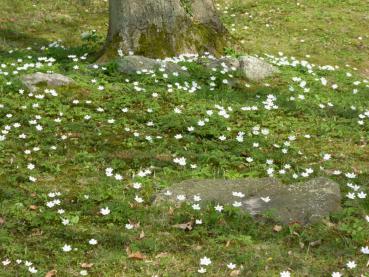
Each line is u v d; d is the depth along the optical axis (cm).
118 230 420
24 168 480
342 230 418
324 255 402
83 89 608
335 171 485
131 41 716
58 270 389
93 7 1127
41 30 974
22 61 704
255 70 684
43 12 1060
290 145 534
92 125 545
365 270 391
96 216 433
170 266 394
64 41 912
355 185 465
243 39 954
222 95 624
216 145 524
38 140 518
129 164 496
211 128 548
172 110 584
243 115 586
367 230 418
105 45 738
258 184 455
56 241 409
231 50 753
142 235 414
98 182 468
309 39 983
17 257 396
